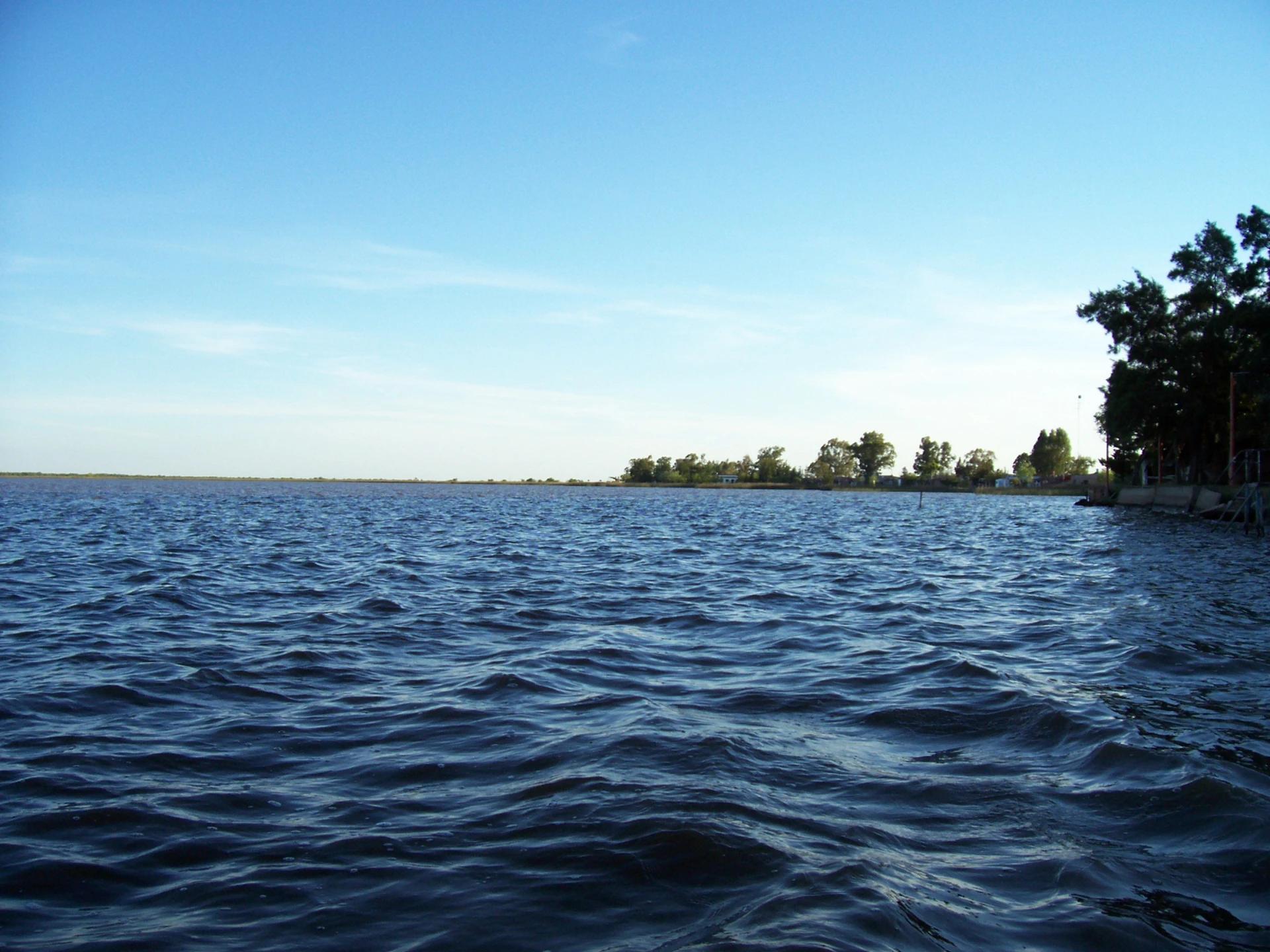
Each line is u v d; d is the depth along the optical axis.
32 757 8.22
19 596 18.56
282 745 8.70
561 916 5.33
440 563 27.45
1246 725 9.50
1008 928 5.28
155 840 6.39
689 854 6.10
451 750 8.51
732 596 20.00
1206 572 25.55
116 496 105.94
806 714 9.98
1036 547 35.50
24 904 5.46
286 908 5.43
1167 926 5.36
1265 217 67.38
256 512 65.69
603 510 82.12
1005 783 7.72
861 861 6.06
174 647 13.47
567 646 13.76
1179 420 73.50
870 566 27.70
